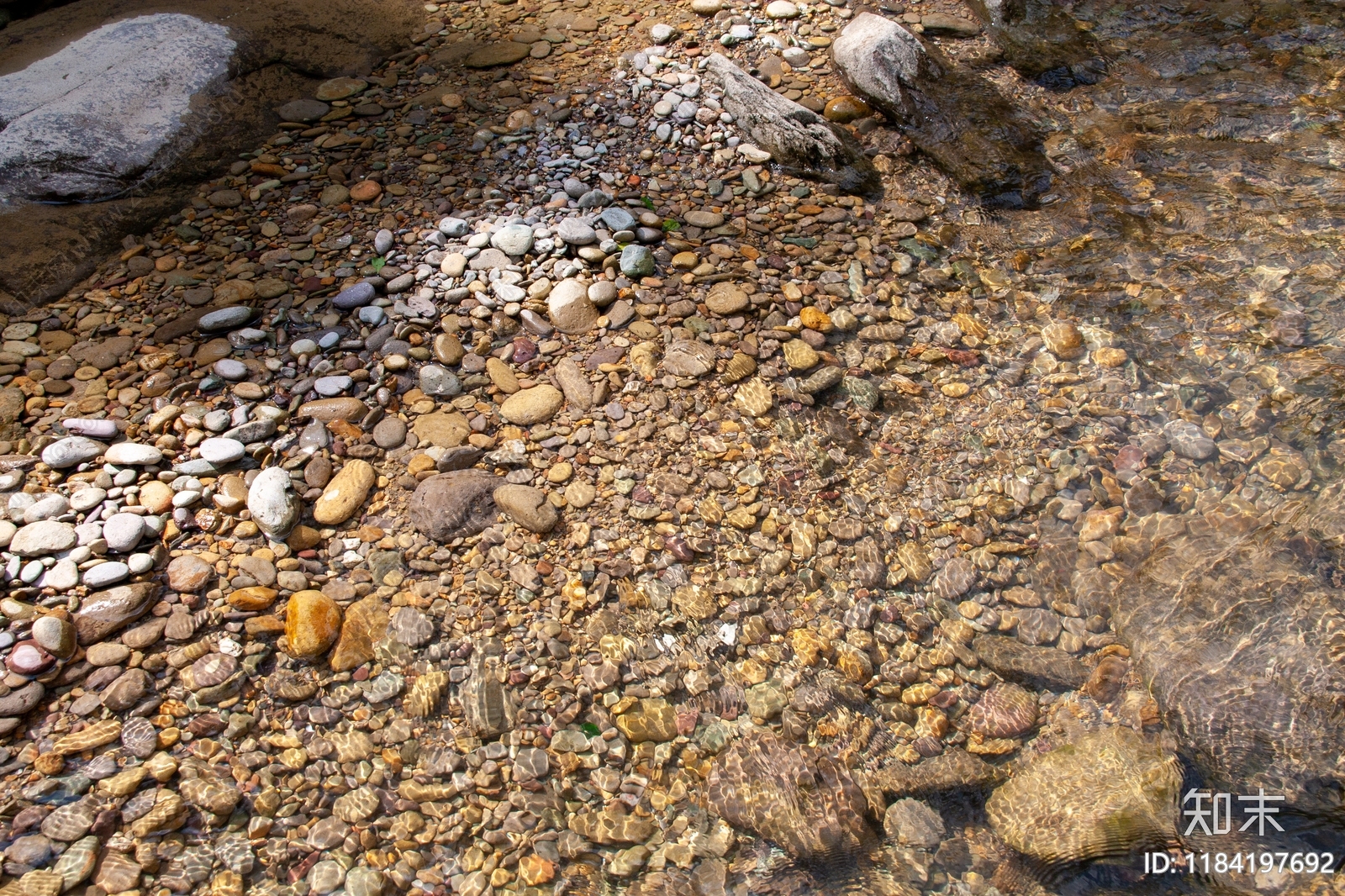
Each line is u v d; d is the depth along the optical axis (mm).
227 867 1553
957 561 1842
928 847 1584
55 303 2127
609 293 2109
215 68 2445
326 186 2334
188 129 2357
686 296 2135
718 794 1616
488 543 1835
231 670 1699
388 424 1956
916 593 1810
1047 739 1674
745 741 1662
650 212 2260
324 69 2588
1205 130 2453
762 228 2268
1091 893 1544
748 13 2738
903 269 2213
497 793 1614
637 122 2461
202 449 1880
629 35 2689
